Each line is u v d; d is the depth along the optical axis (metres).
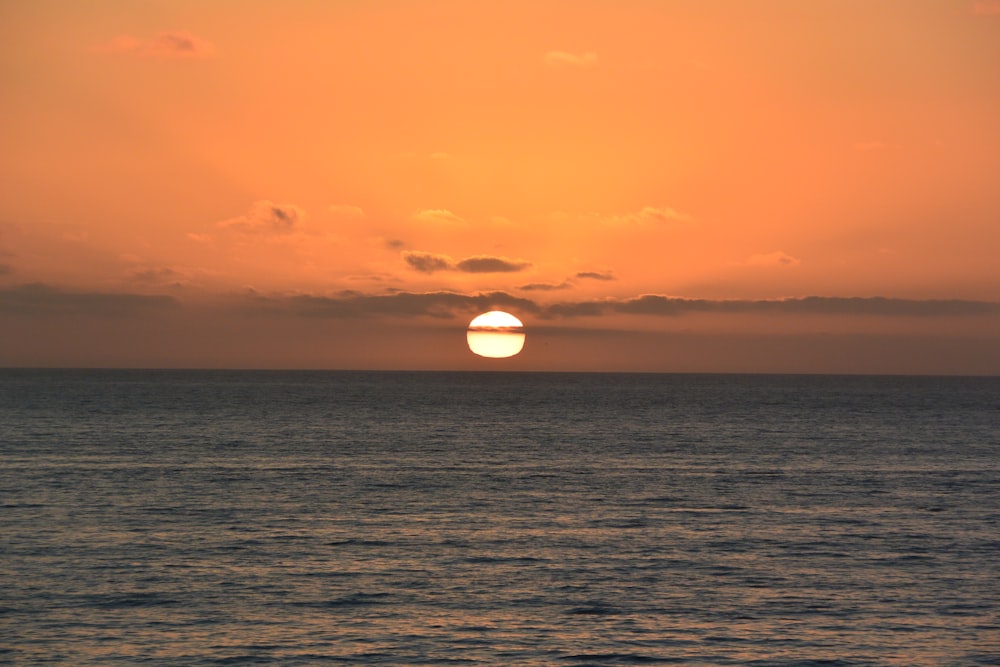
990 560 58.19
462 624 45.16
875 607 48.34
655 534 65.19
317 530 65.38
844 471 100.75
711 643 43.03
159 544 60.34
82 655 40.59
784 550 60.44
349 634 43.59
